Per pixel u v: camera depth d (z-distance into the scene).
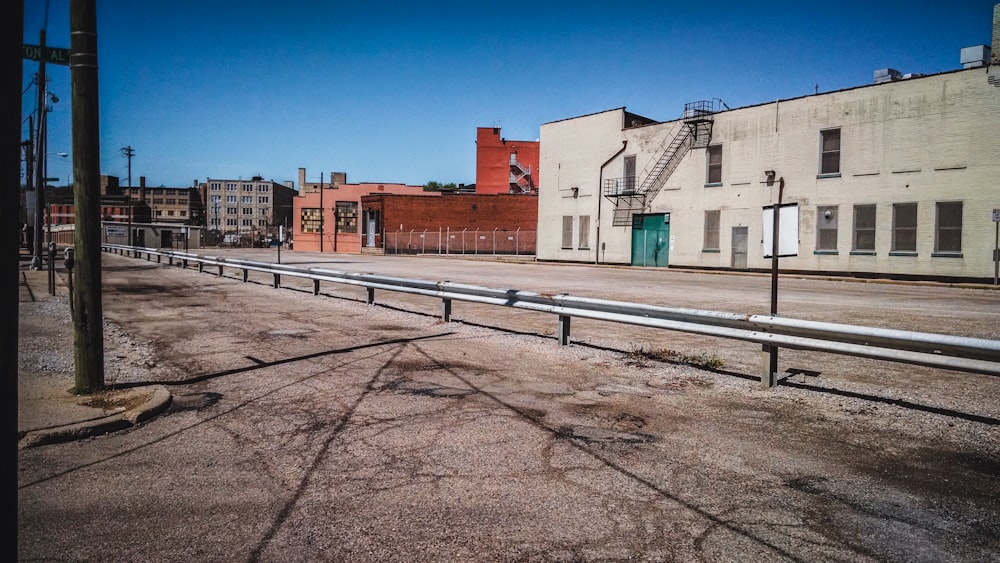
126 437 5.02
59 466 4.37
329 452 4.66
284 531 3.41
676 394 6.45
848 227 26.56
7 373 1.68
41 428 4.89
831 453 4.71
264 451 4.68
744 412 5.80
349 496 3.88
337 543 3.28
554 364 7.91
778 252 6.90
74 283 6.03
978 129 23.03
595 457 4.58
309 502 3.79
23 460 4.48
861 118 26.11
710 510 3.71
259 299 15.76
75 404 5.62
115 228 76.88
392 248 59.12
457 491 3.96
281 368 7.56
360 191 70.56
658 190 33.84
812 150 27.67
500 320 12.20
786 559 3.14
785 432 5.21
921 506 3.79
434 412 5.70
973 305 14.55
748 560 3.12
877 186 25.67
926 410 5.89
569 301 8.95
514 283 20.94
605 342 9.69
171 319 11.97
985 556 3.18
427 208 59.12
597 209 37.31
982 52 24.84
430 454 4.62
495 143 70.75
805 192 27.91
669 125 33.31
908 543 3.32
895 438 5.08
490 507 3.72
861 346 5.95
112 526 3.47
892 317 11.98
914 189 24.67
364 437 5.01
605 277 24.92
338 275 15.45
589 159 37.72
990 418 5.61
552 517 3.60
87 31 5.79
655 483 4.11
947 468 4.42
